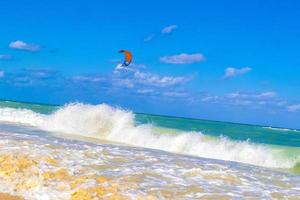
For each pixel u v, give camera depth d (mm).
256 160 16047
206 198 7262
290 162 15734
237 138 22344
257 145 17422
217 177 9367
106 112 20031
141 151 12883
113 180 7672
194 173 9469
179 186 7949
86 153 10305
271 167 15000
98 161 9445
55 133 17094
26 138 12328
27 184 7086
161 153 13258
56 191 6840
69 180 7375
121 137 18484
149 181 8062
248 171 11133
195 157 14039
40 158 8648
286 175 11320
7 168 7730
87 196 6594
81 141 14266
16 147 9742
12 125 19328
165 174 8945
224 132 25594
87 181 7352
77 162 8953
